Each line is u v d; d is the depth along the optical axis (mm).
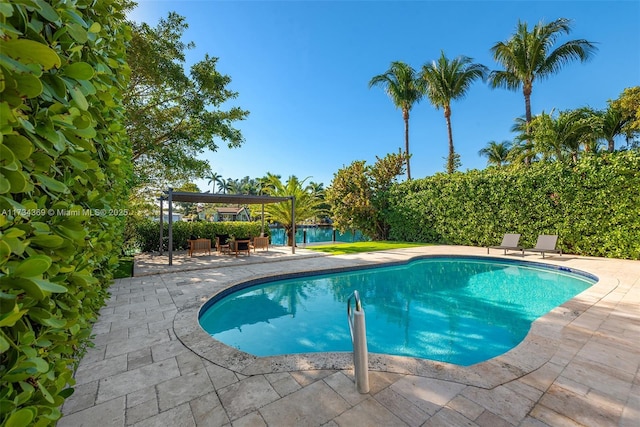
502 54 14906
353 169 16688
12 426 825
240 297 6402
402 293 6770
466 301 6125
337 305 6062
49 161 1088
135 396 2281
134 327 3764
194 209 40625
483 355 3898
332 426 1931
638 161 8203
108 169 2678
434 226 13828
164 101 9938
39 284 844
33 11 979
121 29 2648
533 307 5672
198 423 1978
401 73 18453
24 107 927
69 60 1212
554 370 2572
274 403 2184
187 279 6723
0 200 812
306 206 15180
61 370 1329
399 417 2004
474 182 12172
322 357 2887
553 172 9898
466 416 2002
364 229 16844
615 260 8438
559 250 8680
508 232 11117
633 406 2082
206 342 3285
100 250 2498
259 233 15062
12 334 906
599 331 3398
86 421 1986
